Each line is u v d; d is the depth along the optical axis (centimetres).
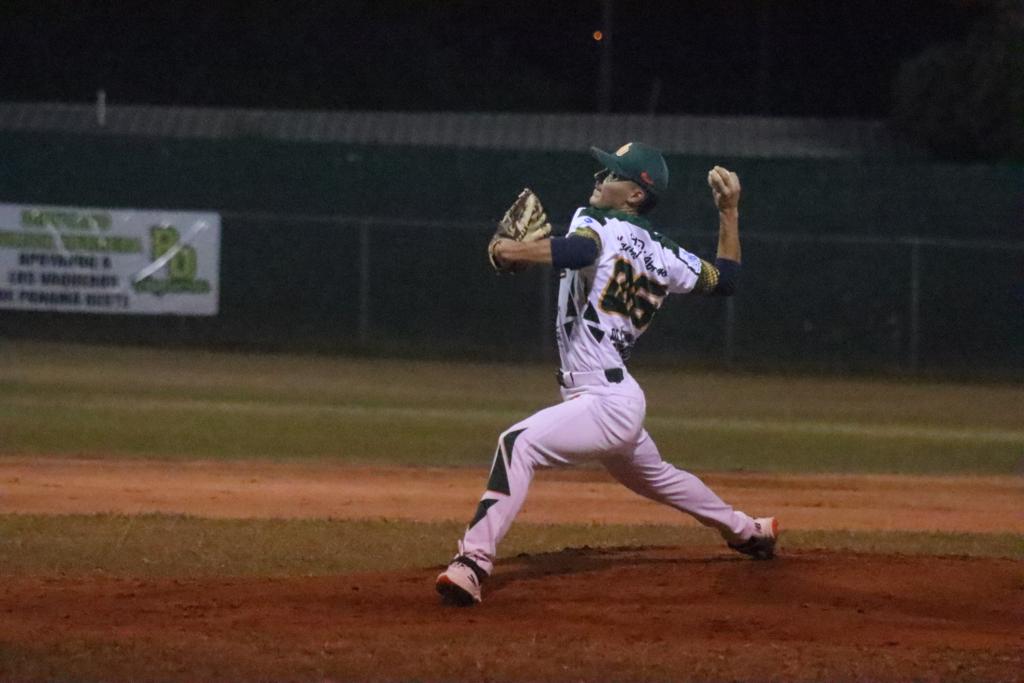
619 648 2116
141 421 5850
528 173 9125
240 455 5003
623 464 2517
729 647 2139
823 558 2784
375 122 11456
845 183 9050
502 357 9050
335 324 9056
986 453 5659
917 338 8900
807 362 8931
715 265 2489
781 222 9094
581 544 3328
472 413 6512
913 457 5491
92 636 2141
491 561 2366
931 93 10544
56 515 3597
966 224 9006
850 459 5388
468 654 2056
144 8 13325
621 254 2339
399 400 6962
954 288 8888
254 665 1975
